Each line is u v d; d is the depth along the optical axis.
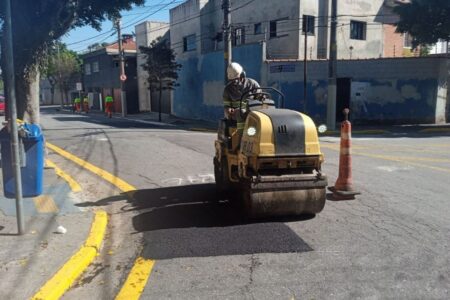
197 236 5.73
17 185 5.49
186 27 33.09
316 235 5.72
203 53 30.94
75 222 6.12
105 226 6.05
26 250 5.09
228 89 7.23
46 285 4.27
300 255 5.09
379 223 6.18
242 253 5.17
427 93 22.55
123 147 14.38
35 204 7.02
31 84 9.80
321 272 4.65
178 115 35.53
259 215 6.11
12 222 6.07
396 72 22.64
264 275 4.60
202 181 9.01
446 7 20.56
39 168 6.41
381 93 22.94
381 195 7.68
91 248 5.17
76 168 10.48
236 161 6.77
